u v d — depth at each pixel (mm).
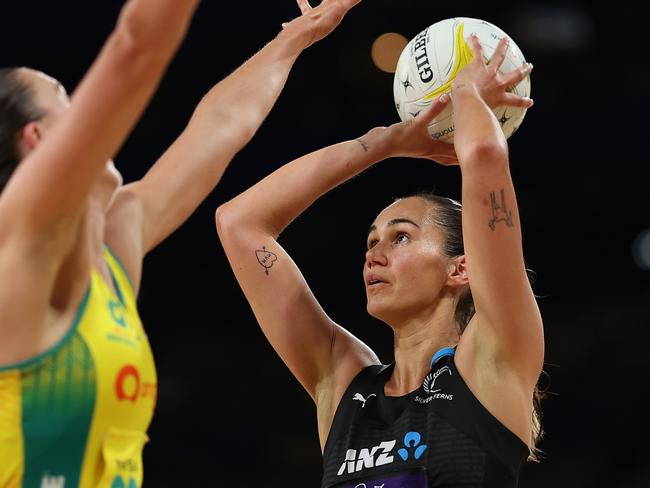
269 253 11570
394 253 11062
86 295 7129
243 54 39094
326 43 39500
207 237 38312
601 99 39938
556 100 40156
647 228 38844
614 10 39000
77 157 6363
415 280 10898
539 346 9984
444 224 11156
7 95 7234
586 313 37281
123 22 6207
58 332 6930
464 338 10352
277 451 34312
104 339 7164
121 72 6238
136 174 37312
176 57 38750
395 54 38812
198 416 35000
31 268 6637
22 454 6832
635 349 35562
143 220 8367
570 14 38969
